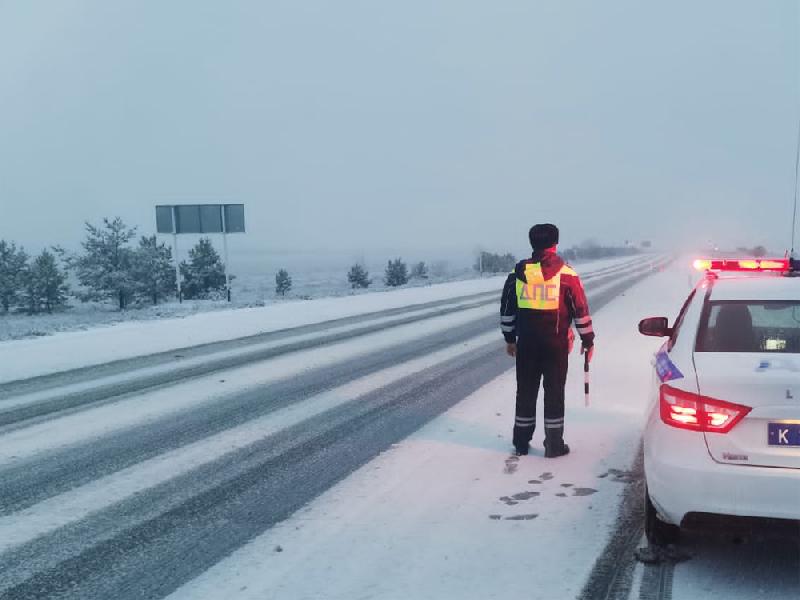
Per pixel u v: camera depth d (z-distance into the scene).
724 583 3.27
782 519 2.99
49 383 9.19
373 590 3.27
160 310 26.38
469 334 13.70
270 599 3.22
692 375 3.28
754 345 3.59
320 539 3.90
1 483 5.09
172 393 8.30
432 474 4.99
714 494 3.08
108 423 6.87
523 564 3.51
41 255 41.62
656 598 3.13
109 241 38.25
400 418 6.78
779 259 4.46
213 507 4.48
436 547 3.74
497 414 6.81
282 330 15.28
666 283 29.47
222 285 43.72
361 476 5.00
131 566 3.63
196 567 3.60
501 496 4.50
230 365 10.36
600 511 4.20
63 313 38.28
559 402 5.28
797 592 3.17
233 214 29.61
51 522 4.30
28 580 3.50
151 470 5.32
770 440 3.04
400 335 13.80
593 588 3.24
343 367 9.98
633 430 6.03
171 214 30.41
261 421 6.81
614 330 12.92
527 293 5.22
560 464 5.13
